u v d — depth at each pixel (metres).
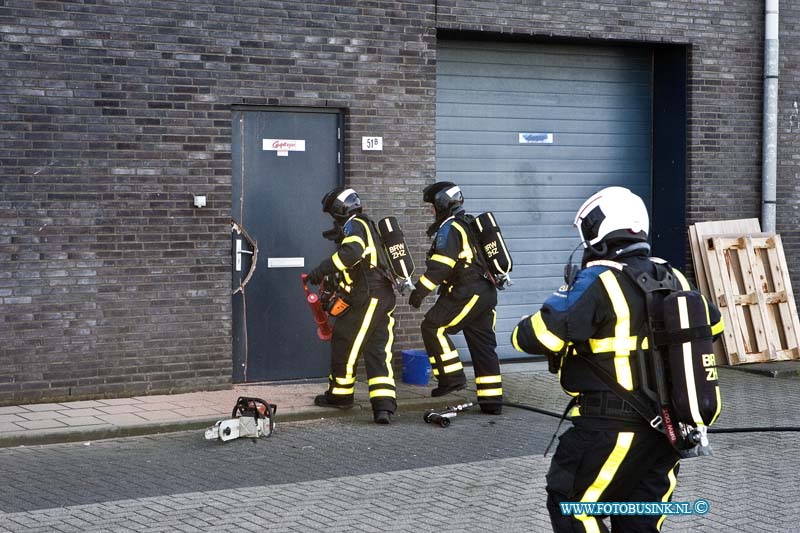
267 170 10.29
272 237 10.34
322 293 8.97
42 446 8.04
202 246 9.84
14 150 9.10
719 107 12.41
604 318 4.46
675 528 5.95
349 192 8.81
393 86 10.66
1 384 9.09
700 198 12.34
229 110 9.91
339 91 10.41
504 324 11.96
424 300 10.97
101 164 9.41
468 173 11.68
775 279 12.05
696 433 4.39
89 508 6.27
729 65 12.44
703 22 12.26
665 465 4.64
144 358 9.62
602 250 4.62
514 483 6.94
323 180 10.53
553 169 12.13
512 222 11.94
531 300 12.08
